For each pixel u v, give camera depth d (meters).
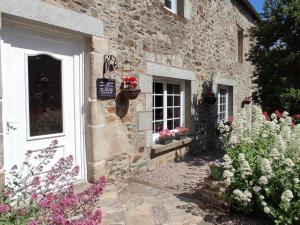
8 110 3.08
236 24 9.34
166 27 5.44
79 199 2.20
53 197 2.13
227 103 9.27
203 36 6.98
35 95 3.38
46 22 3.21
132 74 4.59
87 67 3.88
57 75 3.64
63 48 3.67
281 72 6.55
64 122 3.72
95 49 3.86
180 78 5.96
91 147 3.90
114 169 4.31
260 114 4.02
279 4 6.51
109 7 4.10
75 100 3.85
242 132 3.63
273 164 3.17
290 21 6.31
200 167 5.47
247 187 3.15
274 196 3.03
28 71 3.29
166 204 3.52
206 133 7.30
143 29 4.80
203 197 3.61
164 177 4.74
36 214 2.04
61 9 3.37
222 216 3.26
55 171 2.62
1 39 2.98
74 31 3.59
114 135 4.27
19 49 3.19
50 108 3.56
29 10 3.04
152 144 5.24
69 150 3.80
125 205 3.44
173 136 5.81
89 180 3.95
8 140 3.08
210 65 7.42
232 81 9.04
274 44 6.73
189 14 6.28
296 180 2.90
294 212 2.89
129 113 4.57
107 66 4.04
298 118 5.85
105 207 3.36
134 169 4.73
